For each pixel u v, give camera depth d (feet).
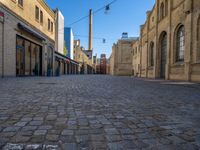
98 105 17.20
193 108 16.75
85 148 8.19
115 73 182.80
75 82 45.24
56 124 11.37
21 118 12.44
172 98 22.29
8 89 26.48
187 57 50.72
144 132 10.34
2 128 10.46
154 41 81.25
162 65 75.31
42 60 79.87
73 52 192.03
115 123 11.88
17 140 8.88
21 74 61.31
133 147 8.40
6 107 15.48
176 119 13.09
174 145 8.70
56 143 8.64
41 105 16.55
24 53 63.31
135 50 133.18
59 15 131.64
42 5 80.48
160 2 74.54
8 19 51.44
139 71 112.78
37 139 9.05
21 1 60.64
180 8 55.88
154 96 23.72
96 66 387.75
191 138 9.58
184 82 47.39
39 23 77.30
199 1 45.88
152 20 86.33
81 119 12.56
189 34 49.78
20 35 58.85
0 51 48.37
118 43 172.86
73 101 18.79
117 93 25.82
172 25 61.87
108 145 8.55
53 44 96.12
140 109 16.02
